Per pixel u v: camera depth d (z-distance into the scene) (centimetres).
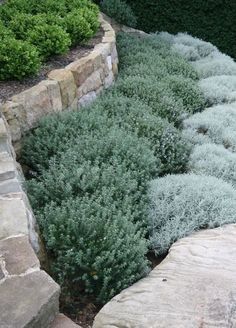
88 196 303
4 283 200
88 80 437
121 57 582
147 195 323
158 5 716
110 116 414
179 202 321
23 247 217
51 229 258
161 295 226
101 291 241
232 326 199
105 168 325
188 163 396
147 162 346
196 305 213
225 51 711
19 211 239
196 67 609
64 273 246
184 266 257
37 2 523
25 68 380
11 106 345
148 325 206
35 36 430
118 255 249
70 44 446
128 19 722
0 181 264
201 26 710
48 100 379
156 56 581
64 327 202
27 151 353
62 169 311
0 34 417
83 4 552
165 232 300
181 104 479
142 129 396
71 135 360
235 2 678
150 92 470
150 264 285
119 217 272
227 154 402
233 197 333
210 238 289
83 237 258
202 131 455
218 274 242
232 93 530
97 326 219
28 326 184
